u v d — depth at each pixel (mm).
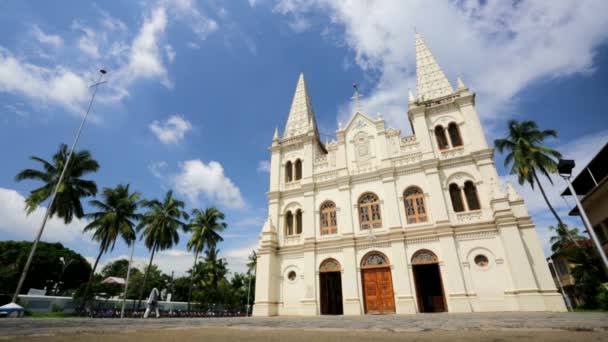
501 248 21094
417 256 23250
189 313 36750
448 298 21016
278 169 33062
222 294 54531
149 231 41188
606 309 20109
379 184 26953
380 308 23078
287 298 26812
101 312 31594
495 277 20594
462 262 21766
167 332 6121
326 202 28828
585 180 25172
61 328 6898
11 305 22953
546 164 30500
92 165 37031
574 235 44656
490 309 19953
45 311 35062
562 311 17719
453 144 26562
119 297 57062
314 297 25359
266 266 27469
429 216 24016
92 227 37812
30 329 6535
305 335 5570
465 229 22438
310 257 26828
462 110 26406
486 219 22312
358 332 6223
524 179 32500
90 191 37250
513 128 32969
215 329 7191
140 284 62906
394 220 24812
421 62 33156
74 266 58656
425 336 5250
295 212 30250
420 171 25688
